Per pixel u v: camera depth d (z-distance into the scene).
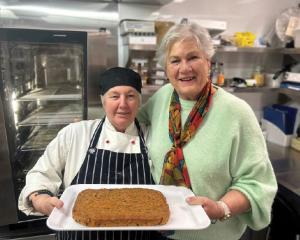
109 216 0.81
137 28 1.91
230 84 2.33
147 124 1.27
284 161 2.05
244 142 1.00
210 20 2.21
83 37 1.52
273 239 1.86
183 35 0.98
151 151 1.12
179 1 2.24
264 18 2.46
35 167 1.11
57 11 1.98
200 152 1.00
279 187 1.74
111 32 2.11
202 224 0.81
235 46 2.19
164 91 1.26
